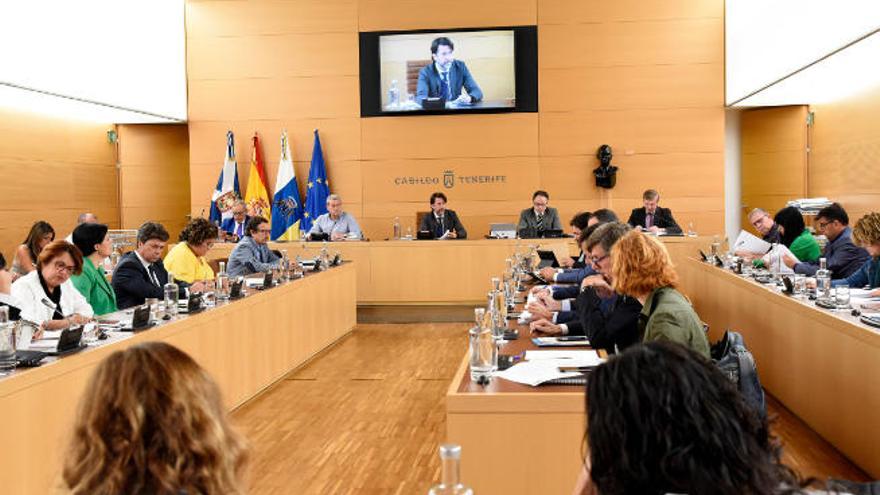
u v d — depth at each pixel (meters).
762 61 9.45
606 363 1.34
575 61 11.05
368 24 11.20
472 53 11.05
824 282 5.02
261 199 11.25
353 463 4.59
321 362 7.52
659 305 3.03
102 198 11.69
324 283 8.06
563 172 11.12
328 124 11.30
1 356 3.28
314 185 11.18
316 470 4.46
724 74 10.95
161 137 12.00
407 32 11.12
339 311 8.66
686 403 1.26
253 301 6.05
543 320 4.05
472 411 2.78
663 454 1.24
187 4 11.41
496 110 11.11
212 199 11.33
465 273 9.58
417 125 11.22
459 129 11.17
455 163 11.19
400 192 11.26
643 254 3.13
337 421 5.49
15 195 10.02
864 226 5.51
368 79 11.23
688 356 1.33
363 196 11.30
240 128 11.38
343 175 11.31
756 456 1.27
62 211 10.84
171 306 4.96
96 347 3.86
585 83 11.05
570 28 11.03
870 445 3.90
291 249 9.70
